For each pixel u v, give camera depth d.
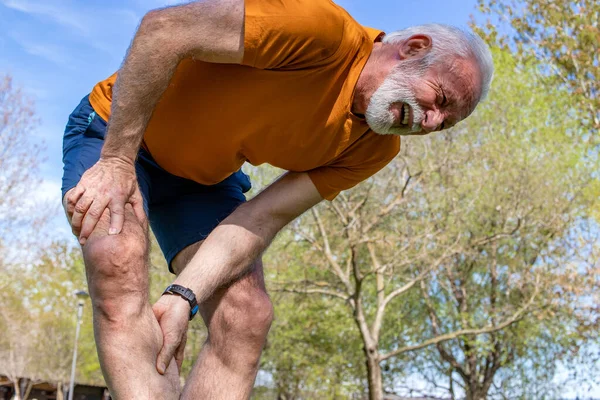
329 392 22.19
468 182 16.69
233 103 2.09
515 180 17.19
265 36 1.87
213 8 1.87
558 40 17.58
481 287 20.89
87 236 1.83
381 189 16.14
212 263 2.22
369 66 2.15
